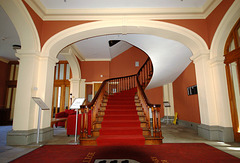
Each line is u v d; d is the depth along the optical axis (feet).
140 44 18.47
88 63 32.09
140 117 15.76
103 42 25.23
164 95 28.53
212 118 13.50
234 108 12.72
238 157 9.02
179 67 21.80
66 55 25.72
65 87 31.14
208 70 14.20
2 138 15.12
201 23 14.96
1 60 29.30
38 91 13.70
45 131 13.53
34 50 13.33
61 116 23.76
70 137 15.06
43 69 14.05
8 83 30.27
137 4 14.47
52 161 8.68
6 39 21.38
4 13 15.43
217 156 9.20
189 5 14.78
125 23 14.71
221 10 12.91
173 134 15.94
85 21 15.07
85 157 9.23
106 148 10.96
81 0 13.79
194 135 15.35
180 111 24.30
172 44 17.24
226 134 12.57
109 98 20.85
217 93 13.52
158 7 14.94
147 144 11.74
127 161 8.32
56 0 13.78
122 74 33.86
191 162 8.34
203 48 14.43
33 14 13.46
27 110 12.66
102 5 14.55
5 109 28.66
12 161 8.71
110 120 15.30
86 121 12.62
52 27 14.87
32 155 9.68
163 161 8.49
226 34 13.01
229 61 13.05
